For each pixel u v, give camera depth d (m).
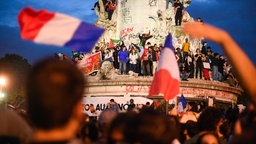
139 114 5.25
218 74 47.47
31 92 3.81
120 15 52.22
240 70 4.05
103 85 46.12
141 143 5.04
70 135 3.92
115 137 5.53
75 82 3.91
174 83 11.52
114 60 46.72
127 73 46.44
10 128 7.28
